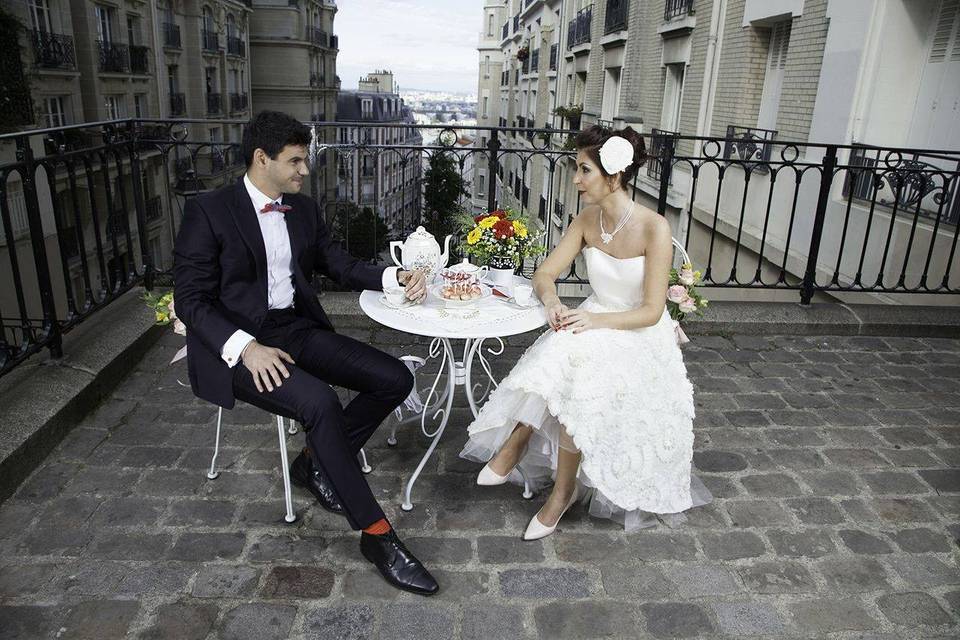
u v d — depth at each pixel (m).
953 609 2.09
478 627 1.97
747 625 2.01
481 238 2.91
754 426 3.27
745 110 8.38
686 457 2.45
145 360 3.74
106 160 3.90
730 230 8.23
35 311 11.93
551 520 2.38
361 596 2.08
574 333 2.36
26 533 2.31
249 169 2.31
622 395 2.27
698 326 4.46
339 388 3.58
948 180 4.47
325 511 2.50
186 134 4.35
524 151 4.35
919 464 2.96
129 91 19.31
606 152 2.26
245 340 2.13
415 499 2.62
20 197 11.51
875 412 3.45
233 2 26.95
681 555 2.32
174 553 2.24
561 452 2.31
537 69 23.62
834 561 2.30
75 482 2.62
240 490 2.62
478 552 2.32
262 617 1.98
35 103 14.73
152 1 20.16
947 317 4.59
